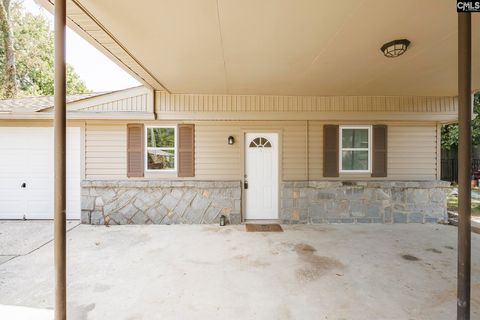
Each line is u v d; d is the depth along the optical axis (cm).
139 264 372
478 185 984
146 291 300
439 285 312
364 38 315
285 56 369
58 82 223
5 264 371
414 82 488
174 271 350
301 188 594
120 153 587
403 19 272
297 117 587
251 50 349
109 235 500
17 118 571
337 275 338
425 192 604
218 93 568
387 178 612
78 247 438
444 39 316
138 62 392
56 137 224
